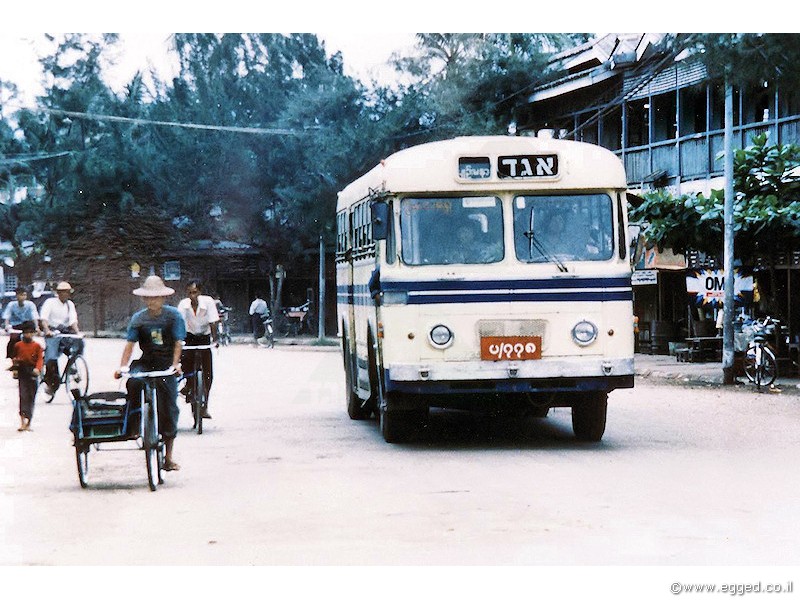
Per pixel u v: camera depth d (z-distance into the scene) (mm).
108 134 50250
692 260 30000
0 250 57375
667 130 33625
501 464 12969
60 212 52156
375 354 15164
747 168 24438
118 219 51938
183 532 9367
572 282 14078
